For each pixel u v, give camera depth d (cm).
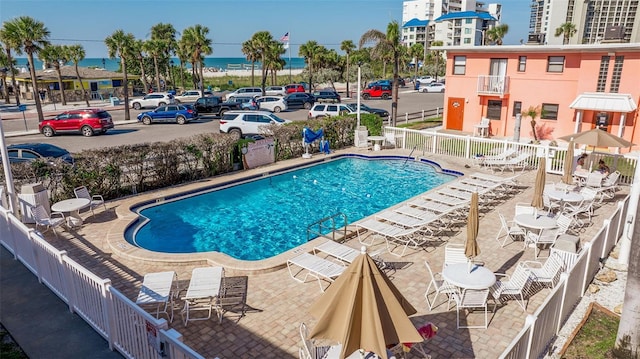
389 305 541
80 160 1475
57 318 830
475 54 2994
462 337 775
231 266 1020
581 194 1448
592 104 2455
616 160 1770
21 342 759
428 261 1080
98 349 739
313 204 1666
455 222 1352
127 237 1269
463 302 800
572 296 884
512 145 2067
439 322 822
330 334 538
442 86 6400
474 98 3069
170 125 3553
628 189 1694
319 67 6744
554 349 774
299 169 2138
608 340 789
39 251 930
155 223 1462
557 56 2695
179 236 1356
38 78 5722
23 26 3203
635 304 712
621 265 1087
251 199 1722
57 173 1416
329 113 3372
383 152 2395
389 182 1952
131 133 3131
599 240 1023
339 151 2427
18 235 1027
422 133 2392
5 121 3825
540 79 2773
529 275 874
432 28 14775
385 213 1307
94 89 6303
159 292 801
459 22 12300
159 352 606
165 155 1697
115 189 1574
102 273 1023
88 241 1200
